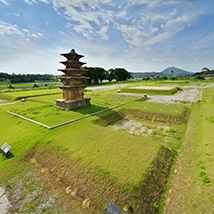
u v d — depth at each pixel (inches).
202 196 252.1
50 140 468.4
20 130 556.4
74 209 274.1
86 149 412.2
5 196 305.6
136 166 339.6
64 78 796.6
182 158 396.5
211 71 4414.4
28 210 277.1
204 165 321.4
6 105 1000.9
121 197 273.3
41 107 875.4
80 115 705.6
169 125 657.6
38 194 309.3
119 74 3535.9
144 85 2354.8
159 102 1091.3
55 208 279.0
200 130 494.9
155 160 366.3
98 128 552.4
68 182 329.1
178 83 2271.2
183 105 941.8
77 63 813.2
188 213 234.2
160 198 290.8
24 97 1311.5
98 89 2126.0
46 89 2123.5
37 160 406.9
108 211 246.8
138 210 255.9
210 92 1306.6
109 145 430.6
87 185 309.9
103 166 341.7
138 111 824.9
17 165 389.1
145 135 560.1
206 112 671.8
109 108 850.8
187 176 315.9
